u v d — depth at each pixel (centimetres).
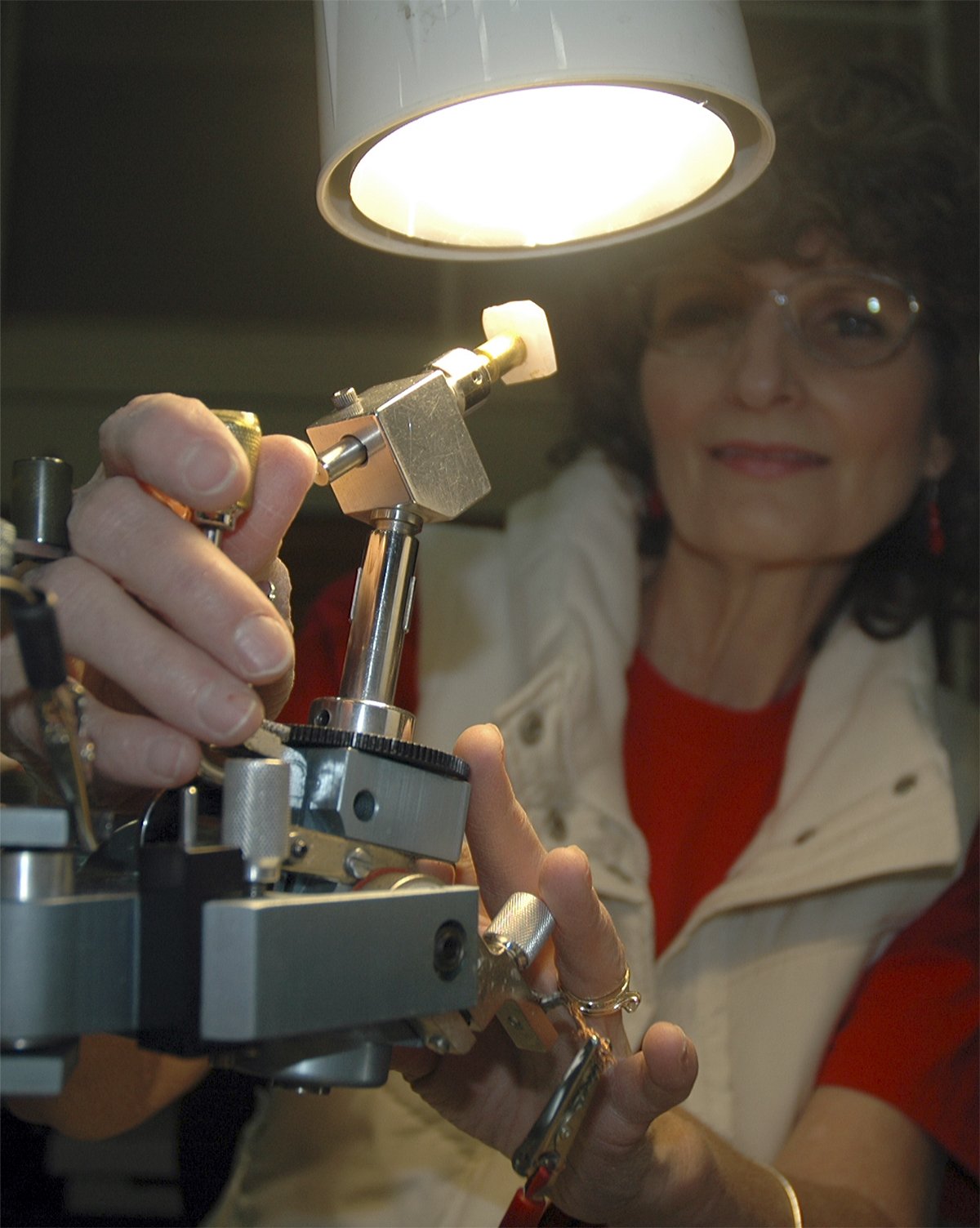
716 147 48
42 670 31
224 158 189
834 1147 89
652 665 118
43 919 30
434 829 38
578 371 124
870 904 104
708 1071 98
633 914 100
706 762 111
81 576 35
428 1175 94
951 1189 98
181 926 31
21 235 185
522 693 102
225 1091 120
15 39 183
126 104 188
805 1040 100
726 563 108
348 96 44
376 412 38
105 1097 80
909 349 102
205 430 35
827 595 114
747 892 99
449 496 40
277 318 189
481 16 41
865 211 100
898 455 102
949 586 123
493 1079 54
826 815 103
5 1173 149
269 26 190
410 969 33
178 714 34
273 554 41
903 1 186
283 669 35
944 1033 94
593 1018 49
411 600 40
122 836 35
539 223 52
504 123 49
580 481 121
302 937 30
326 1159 97
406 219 51
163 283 188
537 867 48
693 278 101
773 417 98
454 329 190
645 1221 57
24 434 183
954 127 109
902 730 105
